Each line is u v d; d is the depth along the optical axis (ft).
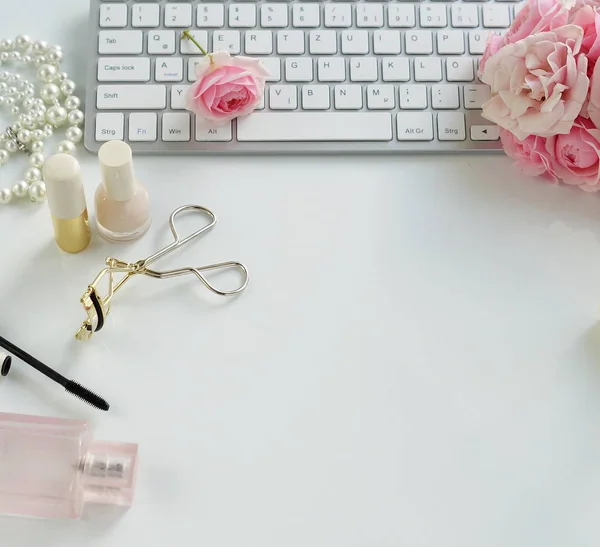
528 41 1.53
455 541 1.34
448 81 1.70
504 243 1.62
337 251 1.58
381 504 1.36
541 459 1.41
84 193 1.47
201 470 1.37
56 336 1.46
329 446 1.40
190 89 1.58
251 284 1.54
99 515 1.32
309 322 1.50
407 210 1.64
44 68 1.68
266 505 1.35
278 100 1.66
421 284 1.56
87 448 1.31
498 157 1.71
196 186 1.63
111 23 1.67
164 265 1.54
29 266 1.52
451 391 1.46
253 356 1.47
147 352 1.46
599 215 1.66
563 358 1.51
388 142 1.67
